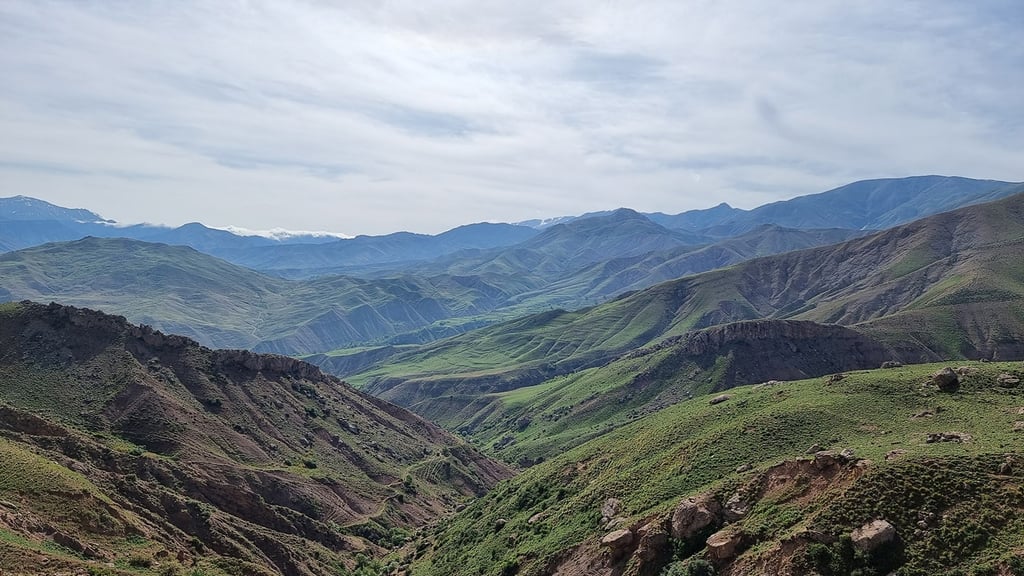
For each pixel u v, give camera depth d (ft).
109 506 337.11
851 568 199.52
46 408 477.36
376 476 607.78
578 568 275.80
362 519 518.78
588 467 404.16
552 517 346.95
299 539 441.68
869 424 303.27
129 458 431.84
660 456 346.74
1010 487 202.80
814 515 218.59
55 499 315.78
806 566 204.03
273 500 480.64
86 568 254.06
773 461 281.33
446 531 450.30
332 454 604.49
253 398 608.19
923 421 290.35
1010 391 305.32
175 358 593.01
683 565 228.63
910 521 204.23
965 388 318.65
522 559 310.65
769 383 464.65
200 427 518.78
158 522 369.50
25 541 260.21
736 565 219.41
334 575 412.57
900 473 218.79
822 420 318.65
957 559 189.47
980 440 240.53
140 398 509.76
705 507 250.98
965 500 204.03
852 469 230.68
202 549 362.94
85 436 440.86
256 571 347.97
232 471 478.59
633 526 268.41
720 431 335.88
